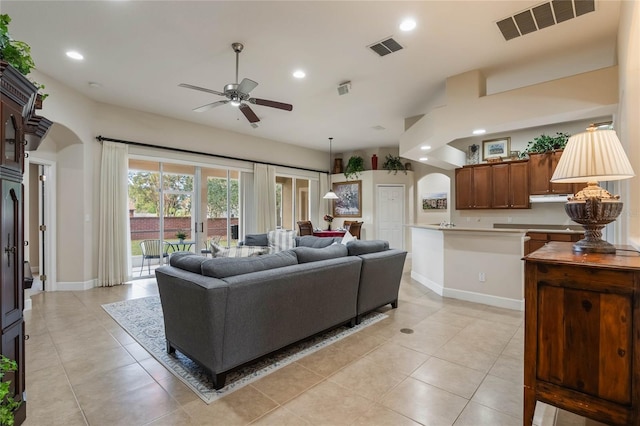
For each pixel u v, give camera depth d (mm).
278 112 5590
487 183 6691
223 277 2307
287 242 4988
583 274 1509
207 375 2361
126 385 2227
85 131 4832
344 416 1892
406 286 5203
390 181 8508
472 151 7094
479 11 2771
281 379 2312
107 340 3002
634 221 2154
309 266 2814
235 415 1900
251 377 2338
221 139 6676
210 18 2869
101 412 1926
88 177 4922
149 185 5855
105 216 5074
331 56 3574
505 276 4051
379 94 4734
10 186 1719
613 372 1443
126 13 2789
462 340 2994
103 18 2861
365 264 3418
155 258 5902
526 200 6207
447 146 6340
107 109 5137
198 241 6352
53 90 4164
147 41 3256
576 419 1888
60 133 4609
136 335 3115
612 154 1679
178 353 2725
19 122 1787
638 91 2182
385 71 3963
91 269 4984
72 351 2766
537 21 2920
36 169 6309
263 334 2441
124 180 5273
